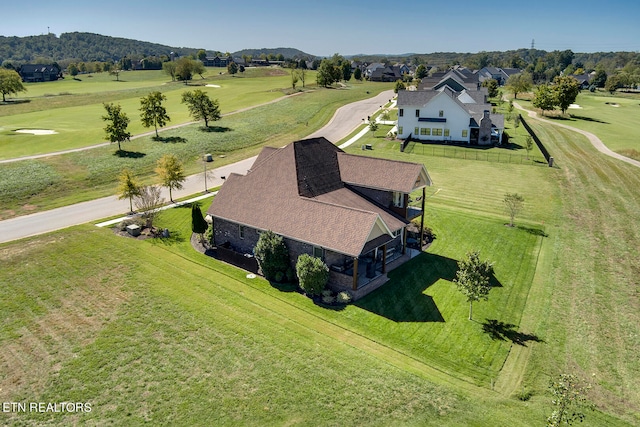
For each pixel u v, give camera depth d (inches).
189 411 698.2
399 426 676.1
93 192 1876.2
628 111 4453.7
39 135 2719.0
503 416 709.3
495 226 1531.7
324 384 765.3
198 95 3041.3
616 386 786.8
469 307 1047.0
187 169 2261.3
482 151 2625.5
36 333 903.7
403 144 2664.9
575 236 1451.8
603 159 2481.5
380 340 909.8
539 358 862.5
